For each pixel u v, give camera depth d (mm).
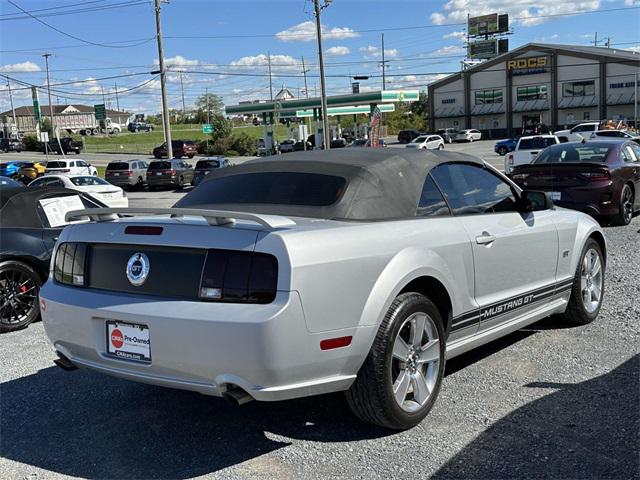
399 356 3756
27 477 3506
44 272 7043
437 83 84875
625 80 70500
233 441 3857
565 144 12289
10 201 7062
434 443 3691
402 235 3896
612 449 3518
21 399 4672
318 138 55625
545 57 75312
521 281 4887
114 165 37906
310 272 3348
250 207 4211
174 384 3504
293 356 3303
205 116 149500
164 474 3492
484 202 4781
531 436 3709
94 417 4309
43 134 70500
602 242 6043
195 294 3434
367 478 3346
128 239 3688
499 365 4891
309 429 3973
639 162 12172
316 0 38844
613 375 4566
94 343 3746
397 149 4711
